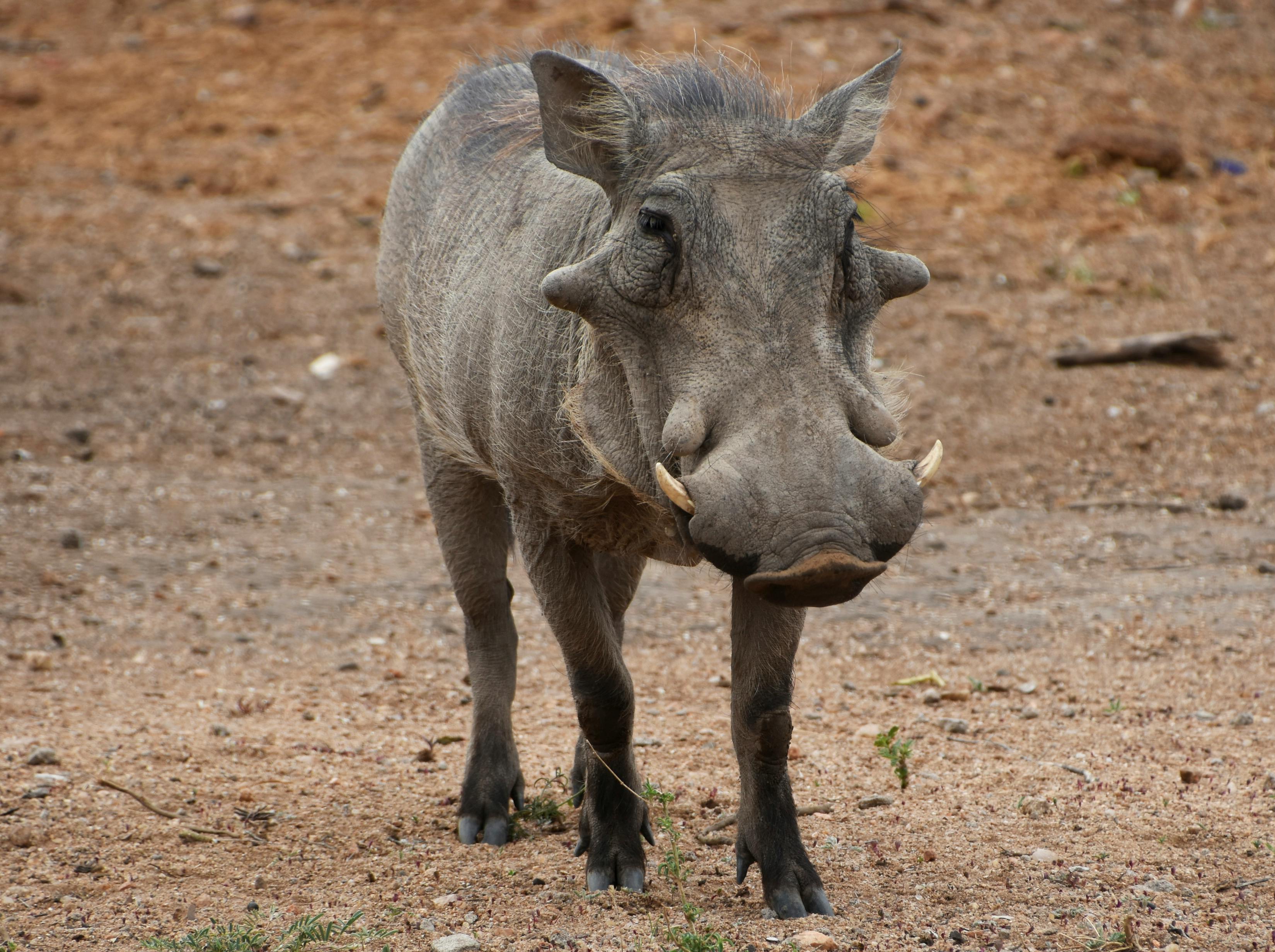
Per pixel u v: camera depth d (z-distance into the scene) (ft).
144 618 77.20
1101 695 65.10
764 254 36.35
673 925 41.93
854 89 39.24
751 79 42.16
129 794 54.03
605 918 42.65
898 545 34.65
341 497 97.91
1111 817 50.44
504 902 44.45
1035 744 59.00
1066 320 121.80
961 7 194.08
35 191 156.15
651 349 37.52
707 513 34.14
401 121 172.35
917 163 154.81
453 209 52.54
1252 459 97.14
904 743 53.72
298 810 53.36
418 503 97.40
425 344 52.80
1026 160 156.56
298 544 89.35
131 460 102.47
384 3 205.98
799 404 35.09
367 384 117.08
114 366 118.32
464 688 68.85
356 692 68.03
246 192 157.17
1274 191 147.95
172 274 136.98
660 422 37.11
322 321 128.67
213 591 81.51
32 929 42.96
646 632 76.33
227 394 114.11
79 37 203.10
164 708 64.75
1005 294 127.95
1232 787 53.31
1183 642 71.36
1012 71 176.35
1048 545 86.84
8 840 49.62
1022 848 47.83
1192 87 174.40
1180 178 153.07
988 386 110.11
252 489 98.32
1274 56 182.80
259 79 186.60
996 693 66.13
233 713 64.49
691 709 64.95
